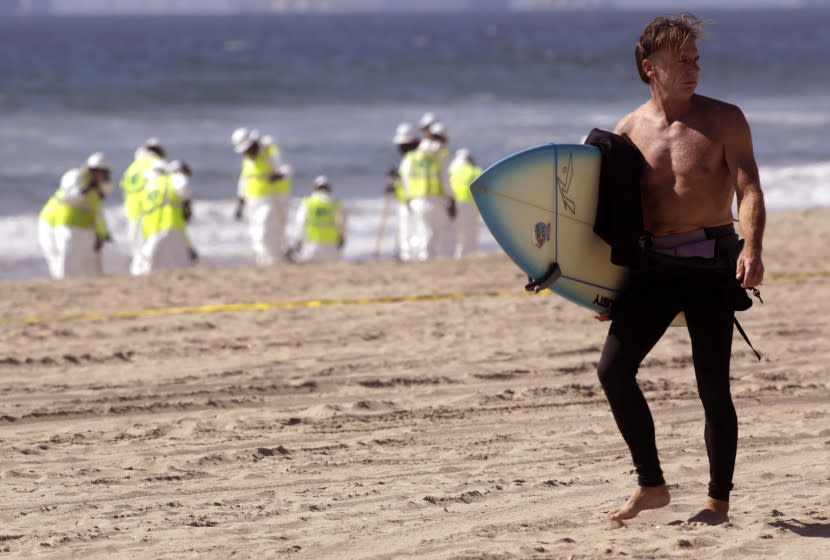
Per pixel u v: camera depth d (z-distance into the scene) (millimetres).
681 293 14336
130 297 37250
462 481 17703
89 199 48156
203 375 25453
